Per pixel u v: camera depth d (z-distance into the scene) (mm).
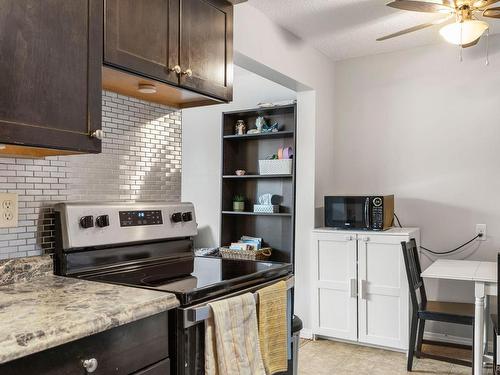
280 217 4359
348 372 2955
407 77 3799
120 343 1179
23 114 1220
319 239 3561
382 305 3314
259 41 3041
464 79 3576
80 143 1378
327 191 4000
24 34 1227
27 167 1605
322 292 3553
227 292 1589
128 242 1834
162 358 1324
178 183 2297
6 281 1485
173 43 1781
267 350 1663
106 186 1907
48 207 1671
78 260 1676
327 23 3234
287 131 4098
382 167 3902
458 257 3582
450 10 2529
